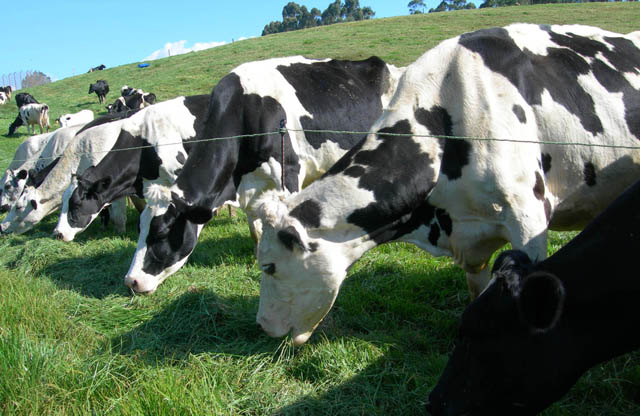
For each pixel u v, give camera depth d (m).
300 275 3.42
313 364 3.63
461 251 3.73
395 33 32.34
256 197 5.77
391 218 3.48
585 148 3.62
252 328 4.20
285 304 3.53
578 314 2.30
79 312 4.81
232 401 3.20
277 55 29.47
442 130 3.52
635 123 3.76
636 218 2.31
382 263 5.56
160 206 5.27
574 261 2.36
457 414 2.41
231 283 5.25
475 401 2.38
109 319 4.64
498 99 3.44
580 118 3.62
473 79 3.47
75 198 7.03
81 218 7.11
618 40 4.09
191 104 7.37
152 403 2.95
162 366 3.66
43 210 8.34
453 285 5.00
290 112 5.64
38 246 6.87
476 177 3.40
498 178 3.34
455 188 3.51
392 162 3.44
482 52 3.55
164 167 7.08
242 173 5.70
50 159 9.84
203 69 29.97
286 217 3.33
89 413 2.98
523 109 3.46
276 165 5.53
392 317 4.45
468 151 3.41
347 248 3.47
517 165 3.36
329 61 6.30
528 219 3.34
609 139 3.67
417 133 3.51
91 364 3.62
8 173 10.23
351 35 34.03
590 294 2.27
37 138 10.84
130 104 22.08
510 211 3.38
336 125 5.90
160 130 7.14
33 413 3.01
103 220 8.78
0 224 8.49
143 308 4.89
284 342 3.90
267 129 5.43
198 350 3.95
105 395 3.24
